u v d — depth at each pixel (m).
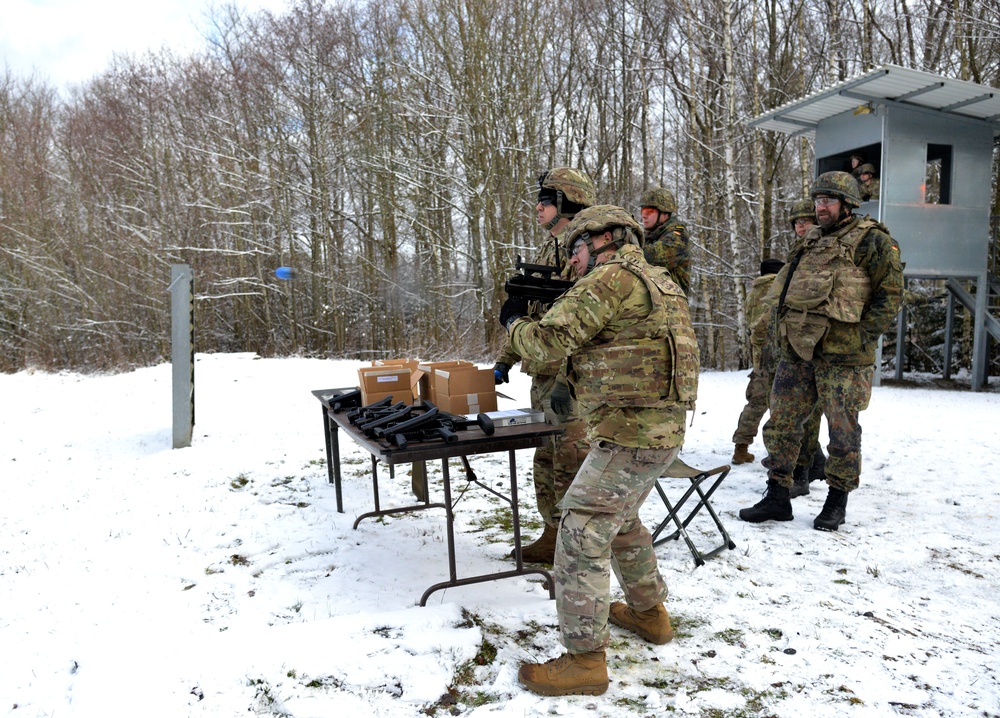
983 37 12.48
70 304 17.38
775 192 17.48
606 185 18.44
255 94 17.62
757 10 16.22
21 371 14.96
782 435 4.19
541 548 3.56
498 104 15.07
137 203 18.78
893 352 13.79
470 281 16.47
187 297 6.28
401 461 2.60
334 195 17.14
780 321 4.24
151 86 18.86
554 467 3.32
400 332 16.70
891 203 9.60
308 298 17.83
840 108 10.17
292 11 17.03
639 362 2.34
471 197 15.23
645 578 2.71
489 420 2.79
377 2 16.66
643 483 2.41
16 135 19.75
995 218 12.45
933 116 9.66
